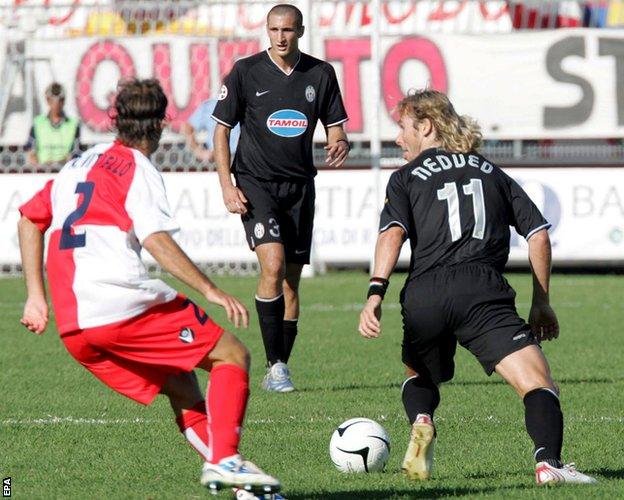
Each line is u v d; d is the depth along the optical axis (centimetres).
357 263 6091
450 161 1953
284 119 3062
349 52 6059
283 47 3036
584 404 2800
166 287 1652
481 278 1870
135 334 1633
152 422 2569
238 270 6197
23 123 6125
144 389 1691
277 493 1738
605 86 6109
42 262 1733
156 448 2273
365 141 6103
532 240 1923
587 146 6184
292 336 3147
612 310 4872
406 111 2025
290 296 3152
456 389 3052
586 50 6109
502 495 1812
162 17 6197
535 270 1922
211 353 1666
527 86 6106
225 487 1636
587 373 3325
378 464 2050
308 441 2341
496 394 2958
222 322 4594
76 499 1825
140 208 1619
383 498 1820
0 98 6103
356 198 6025
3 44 6109
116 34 6203
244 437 2383
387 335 4181
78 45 6084
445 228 1898
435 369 1964
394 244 1900
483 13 6297
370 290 1886
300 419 2602
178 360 1650
